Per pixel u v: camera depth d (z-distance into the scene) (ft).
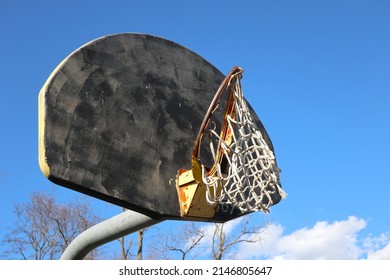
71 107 11.98
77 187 11.64
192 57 15.79
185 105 14.78
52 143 11.36
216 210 14.10
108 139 12.50
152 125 13.69
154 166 13.33
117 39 13.80
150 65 14.39
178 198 13.64
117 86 13.21
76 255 16.39
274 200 13.50
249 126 12.62
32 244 57.41
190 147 14.38
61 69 12.12
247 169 12.40
